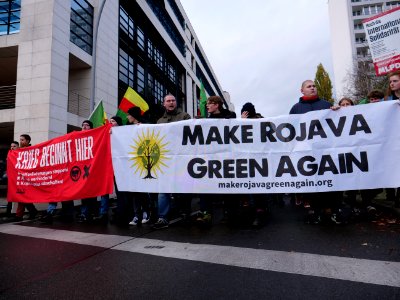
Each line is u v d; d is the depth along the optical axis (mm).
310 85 4598
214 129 4500
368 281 2158
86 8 13859
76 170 5383
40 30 11359
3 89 13648
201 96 12641
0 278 2490
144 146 4777
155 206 5641
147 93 21781
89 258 2994
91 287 2244
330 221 4344
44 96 10953
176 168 4551
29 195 5914
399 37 5375
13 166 6238
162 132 4707
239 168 4324
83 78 13820
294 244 3252
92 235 4156
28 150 6062
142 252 3139
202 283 2250
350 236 3473
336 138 4062
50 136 10844
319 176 4051
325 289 2059
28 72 11250
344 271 2371
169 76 28625
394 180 3801
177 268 2598
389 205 5180
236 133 4418
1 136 15625
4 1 12023
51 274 2555
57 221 5742
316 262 2617
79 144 5402
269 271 2447
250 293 2045
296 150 4180
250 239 3578
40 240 3959
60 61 11602
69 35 12242
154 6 24562
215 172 4398
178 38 32469
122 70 17859
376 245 3053
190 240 3633
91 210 5477
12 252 3350
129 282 2316
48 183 5660
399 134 3854
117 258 2957
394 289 2014
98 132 5234
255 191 4246
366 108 4012
